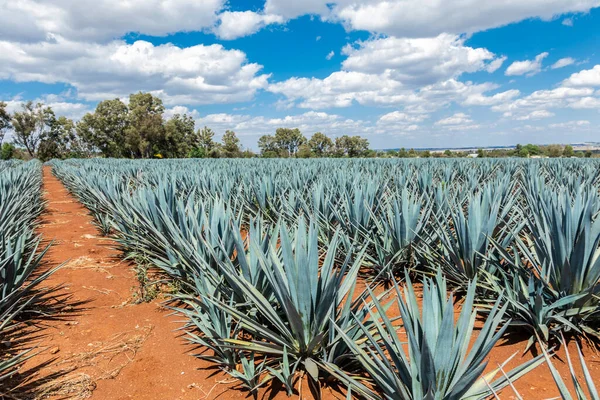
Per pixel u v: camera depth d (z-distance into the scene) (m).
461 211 3.92
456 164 14.02
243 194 7.48
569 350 2.93
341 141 97.62
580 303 2.91
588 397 2.39
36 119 80.25
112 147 86.94
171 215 4.71
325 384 2.59
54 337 3.31
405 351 2.82
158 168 15.57
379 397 2.10
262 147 108.50
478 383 2.10
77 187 12.15
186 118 92.44
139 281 4.37
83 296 4.23
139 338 3.29
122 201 7.08
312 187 6.99
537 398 2.41
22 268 4.04
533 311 3.01
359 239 4.82
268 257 2.89
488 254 3.75
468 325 2.17
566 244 3.08
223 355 2.79
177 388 2.62
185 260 3.93
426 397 1.82
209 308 2.91
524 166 13.16
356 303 2.85
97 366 2.87
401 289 4.22
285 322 2.89
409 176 8.30
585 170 9.88
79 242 6.75
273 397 2.49
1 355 3.01
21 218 5.98
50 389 2.57
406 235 4.32
